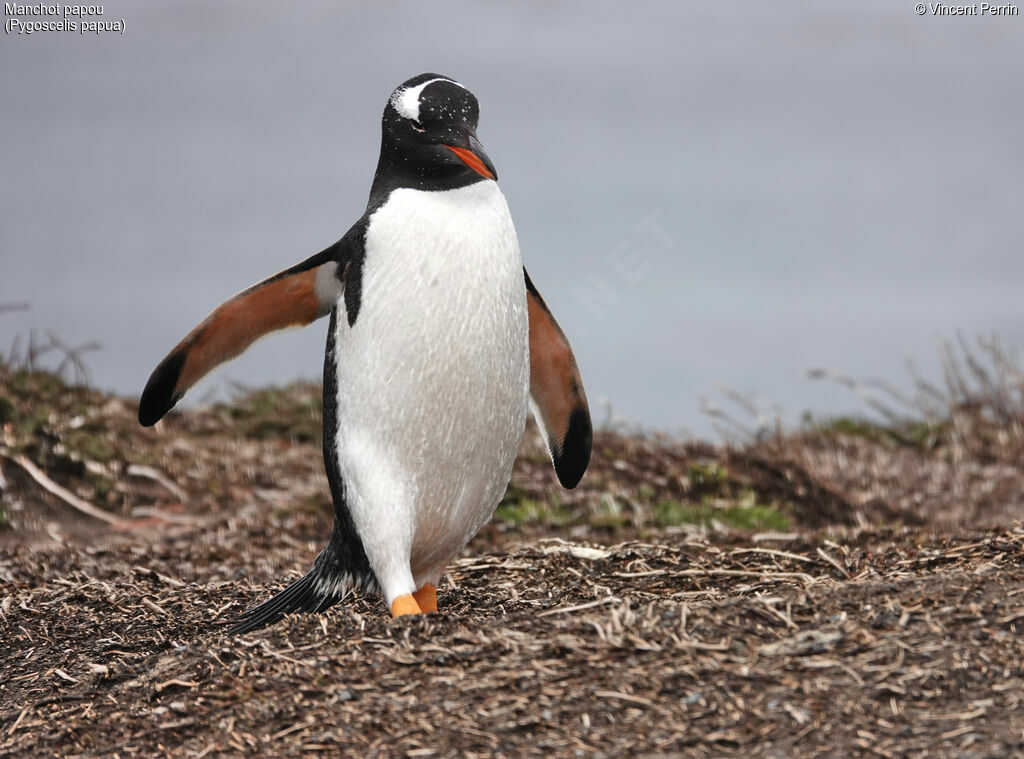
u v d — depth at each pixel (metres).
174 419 29.61
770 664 10.79
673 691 10.55
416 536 13.88
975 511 25.12
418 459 13.40
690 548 17.39
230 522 23.06
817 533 19.34
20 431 25.31
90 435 26.36
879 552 16.11
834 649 10.92
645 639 11.34
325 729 10.61
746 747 9.81
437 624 12.13
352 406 13.45
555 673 10.95
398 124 13.84
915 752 9.52
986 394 31.66
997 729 9.65
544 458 26.81
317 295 14.10
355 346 13.41
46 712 12.33
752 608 11.70
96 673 13.12
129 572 18.17
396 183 13.84
